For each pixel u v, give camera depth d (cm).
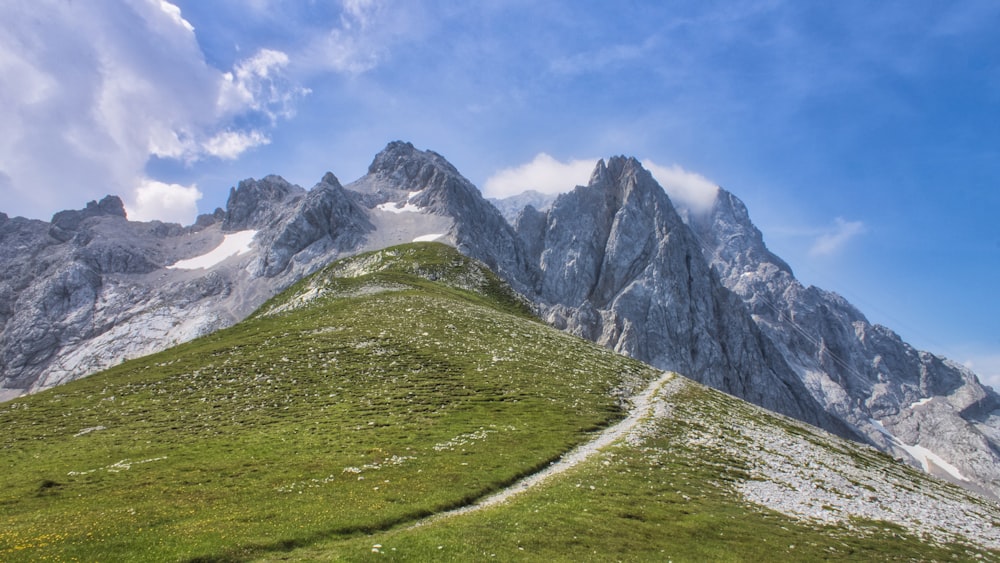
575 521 3241
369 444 4716
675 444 5231
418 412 5662
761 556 3098
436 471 4059
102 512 3266
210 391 6675
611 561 2800
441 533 2942
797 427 7638
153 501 3478
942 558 3622
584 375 7612
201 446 4853
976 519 4959
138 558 2566
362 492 3609
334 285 13075
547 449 4734
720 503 3891
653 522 3375
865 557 3356
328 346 8081
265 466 4212
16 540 2762
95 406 6412
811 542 3431
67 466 4497
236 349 8381
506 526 3095
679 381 8700
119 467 4338
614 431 5528
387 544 2775
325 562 2538
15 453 5019
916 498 5253
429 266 15625
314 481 3844
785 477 4862
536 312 14912
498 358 7819
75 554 2602
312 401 6109
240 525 2995
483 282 15475
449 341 8456
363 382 6675
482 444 4741
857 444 7881
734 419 6900
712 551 3077
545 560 2727
